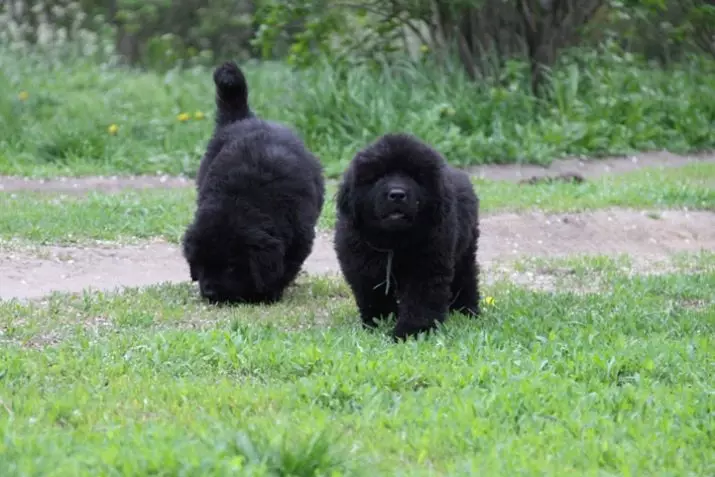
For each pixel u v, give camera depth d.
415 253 14.11
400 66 35.28
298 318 15.65
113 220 22.73
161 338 13.44
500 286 18.02
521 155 31.73
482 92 34.53
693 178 28.56
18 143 32.03
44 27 48.62
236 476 8.43
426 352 13.00
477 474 9.00
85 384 11.75
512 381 11.71
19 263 19.45
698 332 14.66
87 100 37.16
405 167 13.81
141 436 9.52
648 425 10.57
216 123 19.75
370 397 11.21
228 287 16.78
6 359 12.50
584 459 9.68
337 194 14.55
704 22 38.50
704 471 9.59
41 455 9.05
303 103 33.06
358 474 8.91
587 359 12.67
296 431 9.86
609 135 33.62
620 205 24.89
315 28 33.69
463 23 35.03
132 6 48.75
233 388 11.55
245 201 16.95
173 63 47.72
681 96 36.00
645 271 19.95
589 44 38.16
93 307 16.03
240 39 51.09
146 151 31.70
